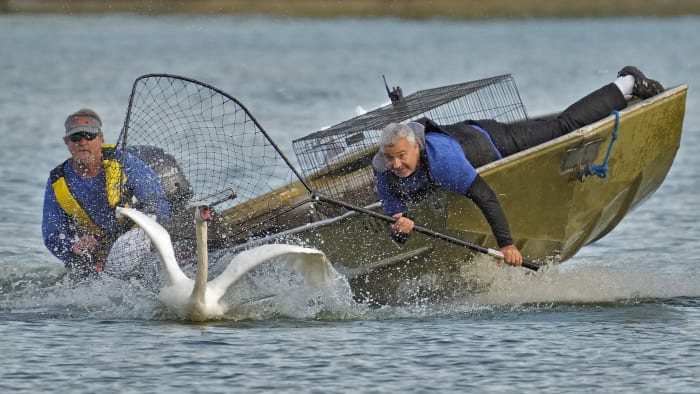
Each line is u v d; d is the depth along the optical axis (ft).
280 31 479.00
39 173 165.99
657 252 122.31
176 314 93.20
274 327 90.79
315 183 109.40
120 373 77.87
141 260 99.40
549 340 86.22
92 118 104.83
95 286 101.50
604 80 293.02
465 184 91.86
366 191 108.06
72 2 489.26
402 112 110.01
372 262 99.76
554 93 264.52
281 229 107.34
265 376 77.10
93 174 105.91
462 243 94.63
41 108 237.04
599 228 109.70
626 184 106.01
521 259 93.86
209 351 83.15
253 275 93.04
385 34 467.52
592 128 97.35
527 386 75.10
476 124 99.25
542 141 100.17
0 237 127.85
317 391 74.08
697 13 542.57
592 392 73.97
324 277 92.12
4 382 75.97
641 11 541.34
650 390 74.33
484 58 361.30
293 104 247.50
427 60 356.18
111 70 319.27
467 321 93.25
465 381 76.18
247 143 137.69
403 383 75.66
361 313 96.68
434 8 542.16
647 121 103.30
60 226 107.14
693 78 293.02
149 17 489.26
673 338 86.74
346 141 108.06
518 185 96.84
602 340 86.17
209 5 500.74
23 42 405.59
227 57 365.61
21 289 105.40
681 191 156.87
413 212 95.81
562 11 539.29
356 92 271.28
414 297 101.76
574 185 99.25
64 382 76.02
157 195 104.17
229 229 105.60
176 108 161.79
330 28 497.05
